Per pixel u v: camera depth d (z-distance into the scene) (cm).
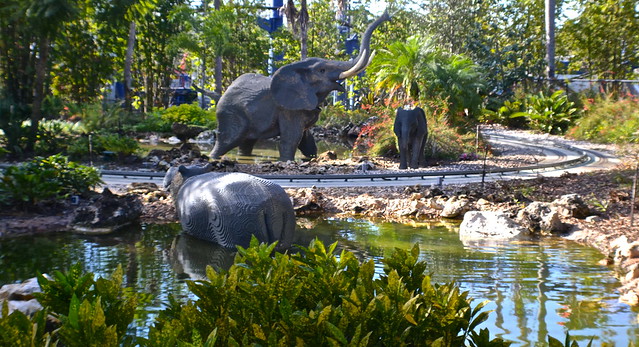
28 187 973
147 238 823
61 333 208
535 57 4288
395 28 4681
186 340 242
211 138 2664
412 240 840
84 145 1738
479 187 1245
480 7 4300
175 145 2345
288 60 4806
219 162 1580
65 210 995
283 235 785
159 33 3806
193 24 3762
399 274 301
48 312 257
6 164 1508
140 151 1897
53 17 1630
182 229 878
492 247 795
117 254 729
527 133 2828
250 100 1808
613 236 844
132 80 3984
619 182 1245
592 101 2970
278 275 265
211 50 4109
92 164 1606
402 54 2419
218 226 777
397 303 264
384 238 854
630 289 586
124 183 1284
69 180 1080
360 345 218
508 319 497
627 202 1062
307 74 1769
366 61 1723
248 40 4328
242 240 758
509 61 3619
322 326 237
